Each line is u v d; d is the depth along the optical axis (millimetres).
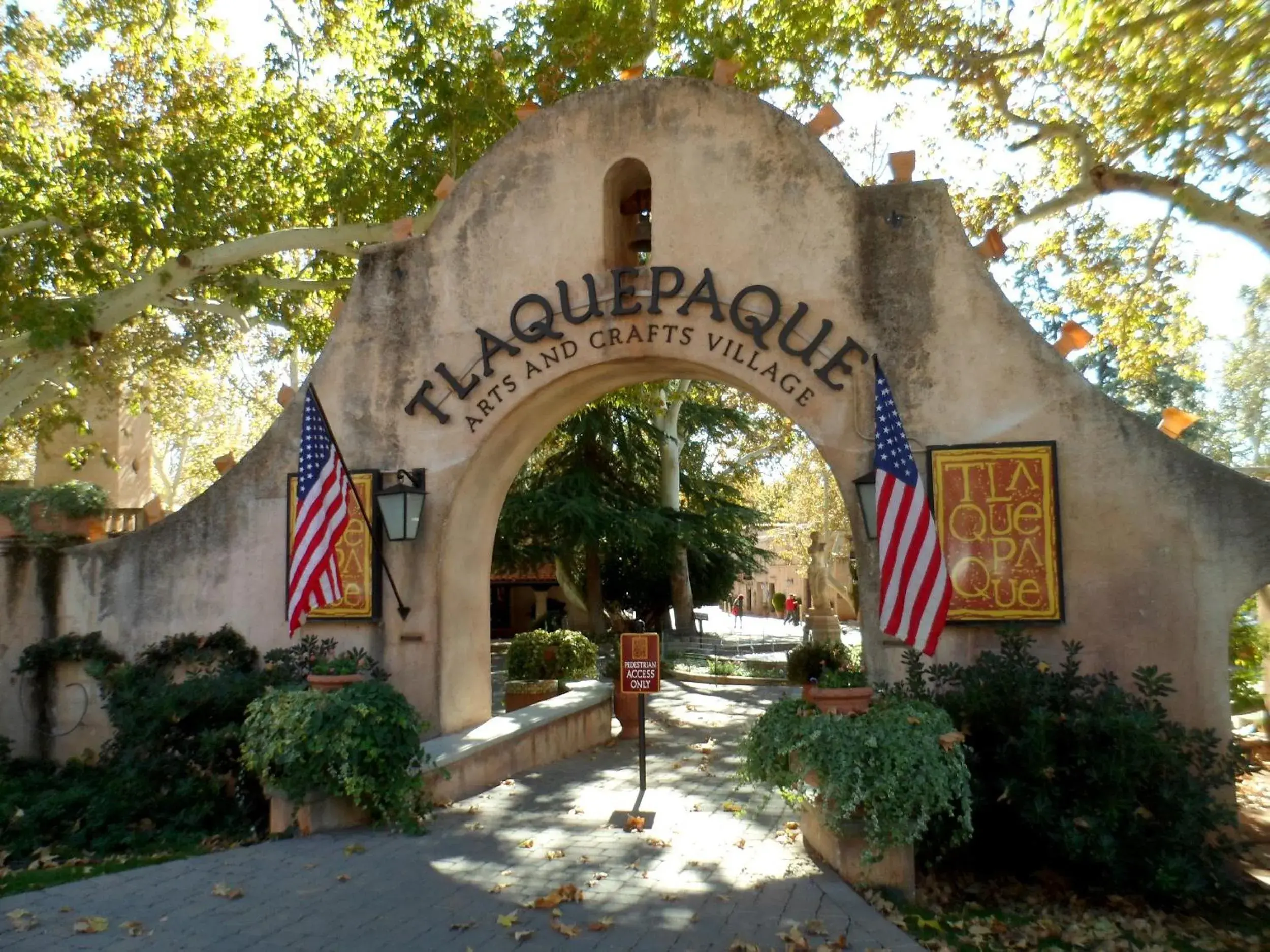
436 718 9953
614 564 27875
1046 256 15953
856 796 6469
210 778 9469
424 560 10109
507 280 10062
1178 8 10297
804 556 35688
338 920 6168
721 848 7664
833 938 5793
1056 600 8078
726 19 14852
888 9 13609
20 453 27047
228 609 10891
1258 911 6930
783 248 9102
